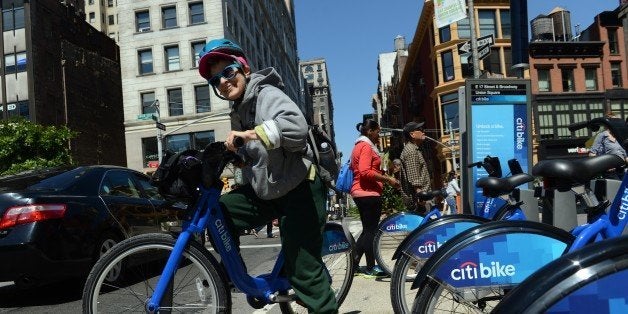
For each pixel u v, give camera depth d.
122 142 48.06
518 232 2.59
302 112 2.79
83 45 42.31
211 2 41.53
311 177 2.91
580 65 40.00
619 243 1.62
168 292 2.78
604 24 40.41
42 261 4.98
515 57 6.91
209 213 2.87
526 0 6.86
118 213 5.97
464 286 2.55
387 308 4.12
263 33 61.84
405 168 6.05
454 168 36.84
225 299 2.86
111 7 90.44
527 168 6.27
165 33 41.81
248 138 2.64
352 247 4.01
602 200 2.61
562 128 39.06
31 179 5.74
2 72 35.72
